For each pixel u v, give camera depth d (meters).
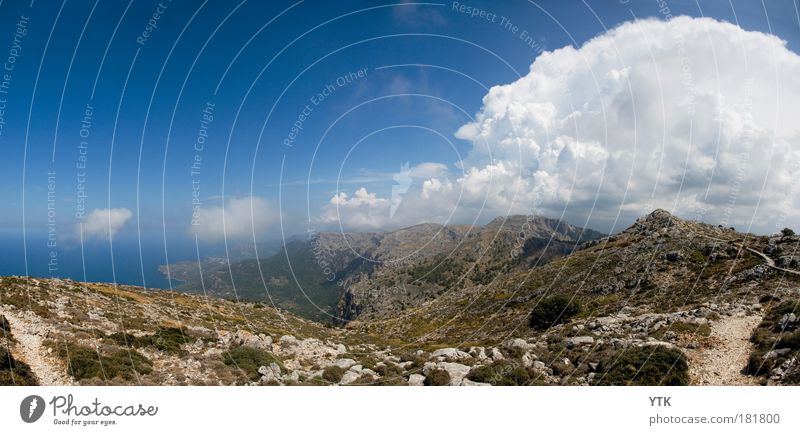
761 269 45.50
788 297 32.59
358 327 52.69
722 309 31.52
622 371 20.69
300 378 22.88
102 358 21.73
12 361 19.14
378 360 28.30
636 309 44.69
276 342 33.81
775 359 19.00
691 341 24.27
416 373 23.06
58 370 19.89
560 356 25.83
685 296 45.59
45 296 34.75
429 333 47.38
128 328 31.55
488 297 61.34
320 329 49.69
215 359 25.39
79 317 31.22
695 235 67.81
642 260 62.47
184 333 31.16
